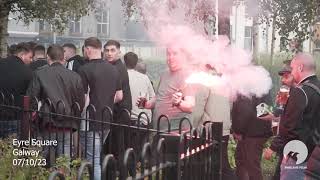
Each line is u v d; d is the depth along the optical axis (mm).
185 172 3838
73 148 6758
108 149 6309
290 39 11422
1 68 7484
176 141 3756
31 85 6707
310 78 5504
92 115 6484
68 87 6699
